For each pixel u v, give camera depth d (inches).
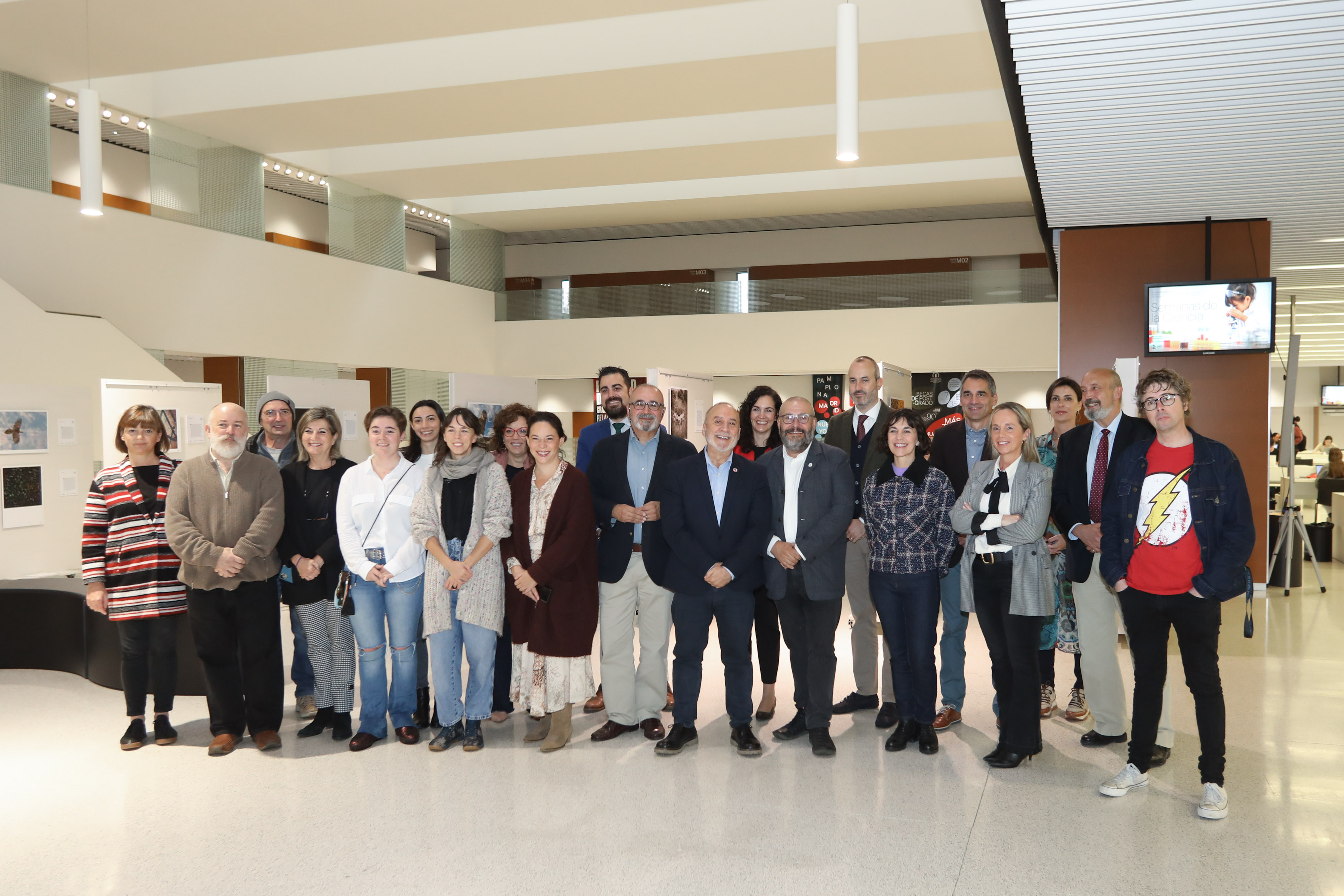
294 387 327.9
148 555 176.1
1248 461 323.6
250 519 170.6
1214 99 192.4
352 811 142.8
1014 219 764.0
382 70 411.2
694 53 369.4
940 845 128.3
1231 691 203.3
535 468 174.7
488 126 460.1
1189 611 139.3
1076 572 167.2
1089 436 167.6
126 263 434.0
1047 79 181.3
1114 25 159.5
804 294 669.9
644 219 698.2
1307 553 413.7
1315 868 121.1
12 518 257.3
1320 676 214.8
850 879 118.8
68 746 176.2
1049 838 130.3
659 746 166.9
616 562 176.2
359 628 173.0
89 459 280.4
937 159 510.0
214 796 150.0
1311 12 152.8
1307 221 317.1
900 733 167.8
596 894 115.6
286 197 725.3
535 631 169.8
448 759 166.6
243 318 499.8
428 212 665.6
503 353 737.0
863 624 191.5
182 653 213.0
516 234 845.2
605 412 216.5
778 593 168.2
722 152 503.2
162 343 452.8
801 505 167.3
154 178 451.2
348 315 578.2
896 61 366.9
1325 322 613.0
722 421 167.2
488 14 336.5
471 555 167.8
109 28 343.9
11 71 386.0
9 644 236.5
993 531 154.9
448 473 171.5
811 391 699.4
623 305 709.3
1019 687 156.3
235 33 350.6
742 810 141.1
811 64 371.9
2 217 382.0
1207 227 314.7
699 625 169.0
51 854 129.3
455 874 121.3
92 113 246.1
